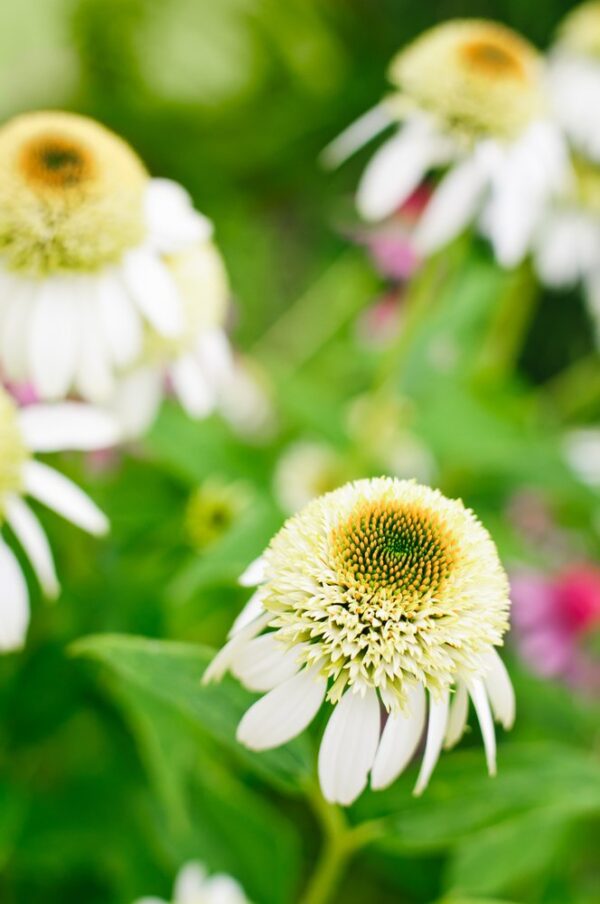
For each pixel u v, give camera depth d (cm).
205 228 57
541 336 112
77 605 58
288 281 116
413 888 63
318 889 50
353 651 44
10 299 54
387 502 45
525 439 69
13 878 61
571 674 67
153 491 65
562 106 72
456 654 44
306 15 127
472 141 63
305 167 127
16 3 112
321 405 68
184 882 58
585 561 75
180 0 121
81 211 54
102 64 121
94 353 54
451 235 63
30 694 57
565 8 113
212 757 58
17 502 52
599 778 48
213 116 123
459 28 66
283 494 67
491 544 45
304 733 48
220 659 44
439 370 69
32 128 55
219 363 59
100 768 60
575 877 68
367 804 49
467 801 48
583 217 73
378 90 124
